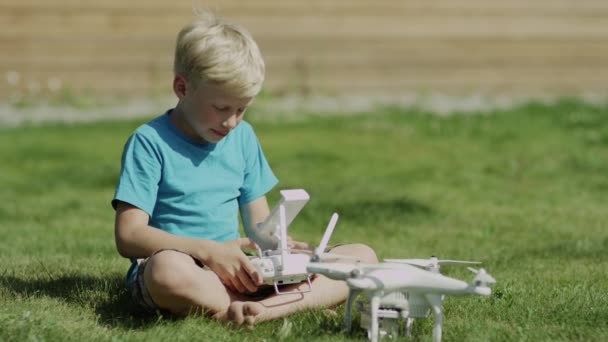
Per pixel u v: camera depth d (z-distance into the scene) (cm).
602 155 1102
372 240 614
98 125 1312
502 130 1288
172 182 378
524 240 613
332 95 1605
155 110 1441
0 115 1379
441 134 1262
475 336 337
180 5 1535
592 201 806
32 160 1062
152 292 348
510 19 1680
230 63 352
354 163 1045
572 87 1717
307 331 341
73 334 332
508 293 402
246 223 410
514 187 891
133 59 1517
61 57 1484
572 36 1709
